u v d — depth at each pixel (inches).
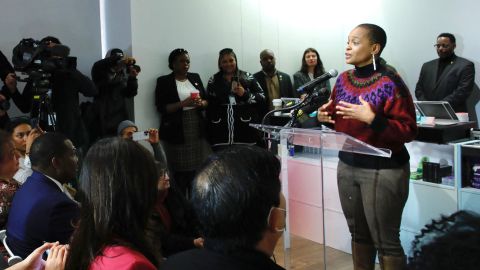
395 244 95.7
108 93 166.2
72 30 178.1
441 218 26.4
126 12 176.6
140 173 52.7
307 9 223.9
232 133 180.9
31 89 133.0
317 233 106.3
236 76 182.4
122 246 50.3
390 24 224.8
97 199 51.5
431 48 212.8
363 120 89.2
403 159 94.0
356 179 96.7
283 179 89.2
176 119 175.0
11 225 72.8
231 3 200.7
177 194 102.3
